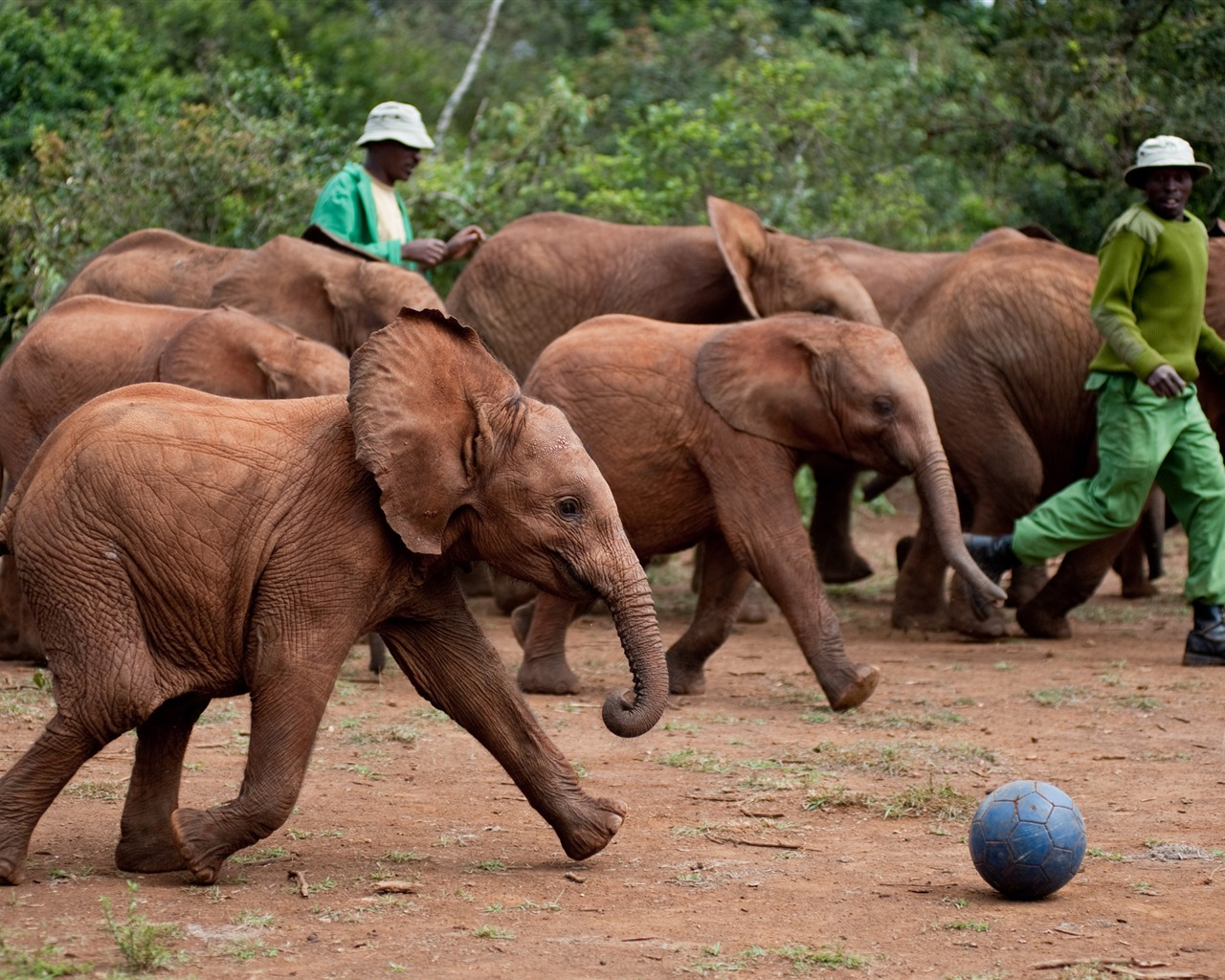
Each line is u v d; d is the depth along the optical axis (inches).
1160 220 520.1
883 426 452.4
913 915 268.5
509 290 687.1
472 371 288.8
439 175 936.3
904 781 372.5
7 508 285.4
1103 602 724.7
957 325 600.4
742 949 248.4
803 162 1029.2
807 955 244.1
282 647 276.2
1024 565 543.5
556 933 256.2
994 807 277.9
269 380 495.5
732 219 644.7
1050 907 273.1
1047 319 591.2
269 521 276.2
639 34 1371.8
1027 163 1000.9
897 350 458.9
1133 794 359.6
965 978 234.8
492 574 652.7
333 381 500.4
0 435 545.6
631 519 468.1
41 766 273.6
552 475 287.6
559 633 484.1
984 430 596.4
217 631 276.5
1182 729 434.0
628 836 323.0
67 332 538.3
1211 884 287.4
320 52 1311.5
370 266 562.6
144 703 271.0
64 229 810.2
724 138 975.6
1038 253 606.2
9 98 964.0
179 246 643.5
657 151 987.3
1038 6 962.7
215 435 278.5
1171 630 633.0
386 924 259.1
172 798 292.7
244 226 845.8
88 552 269.9
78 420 279.3
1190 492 524.1
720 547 482.3
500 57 1492.4
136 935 241.1
